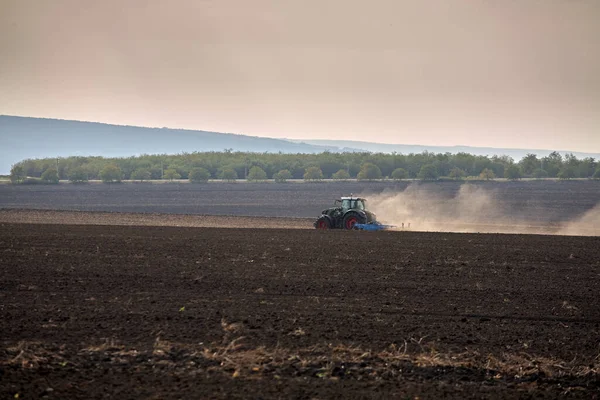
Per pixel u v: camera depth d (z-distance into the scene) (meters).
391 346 46.47
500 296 66.38
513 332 52.47
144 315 54.31
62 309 56.06
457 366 43.09
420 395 38.06
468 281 74.44
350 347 45.97
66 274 73.88
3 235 112.94
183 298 61.97
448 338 49.84
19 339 46.41
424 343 48.28
